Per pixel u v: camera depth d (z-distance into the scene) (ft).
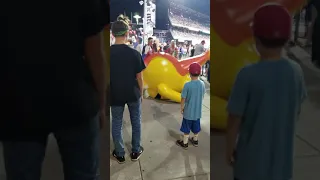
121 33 8.33
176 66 15.26
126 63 8.49
